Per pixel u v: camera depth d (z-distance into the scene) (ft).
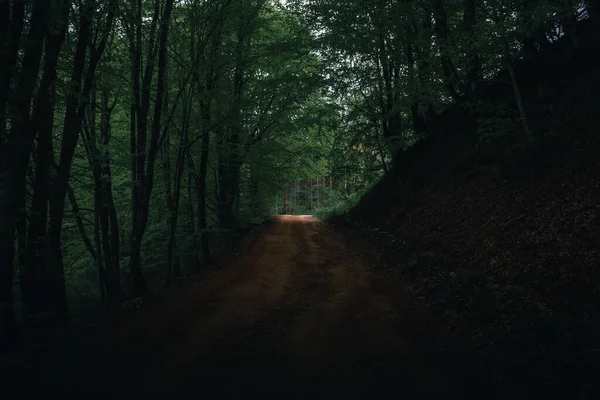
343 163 80.48
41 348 19.66
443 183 50.70
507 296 22.75
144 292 36.58
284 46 51.11
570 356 15.33
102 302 39.40
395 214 57.93
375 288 32.35
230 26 47.32
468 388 14.56
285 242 65.31
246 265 46.37
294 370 16.71
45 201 26.25
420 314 24.48
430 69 45.88
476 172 44.01
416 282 31.99
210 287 35.42
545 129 36.70
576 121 33.86
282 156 81.10
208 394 14.55
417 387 14.85
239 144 60.18
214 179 71.56
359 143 75.82
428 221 45.91
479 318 21.33
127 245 65.05
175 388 15.06
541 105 40.14
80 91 26.58
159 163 53.01
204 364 17.47
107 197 37.37
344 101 76.43
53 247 26.50
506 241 29.76
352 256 48.78
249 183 80.07
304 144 93.30
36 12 19.72
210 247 69.05
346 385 15.20
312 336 21.27
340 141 79.00
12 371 16.66
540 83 42.47
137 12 35.37
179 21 46.57
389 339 20.39
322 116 74.74
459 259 33.17
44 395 14.47
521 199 32.73
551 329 17.66
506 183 36.63
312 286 34.19
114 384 15.44
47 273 26.30
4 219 19.88
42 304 26.05
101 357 18.42
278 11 65.00
